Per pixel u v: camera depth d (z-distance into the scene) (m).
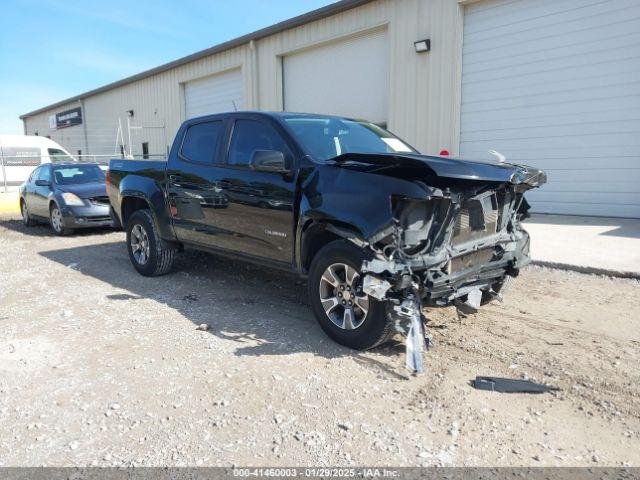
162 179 6.11
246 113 5.18
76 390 3.44
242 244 5.07
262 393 3.37
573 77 10.24
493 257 4.44
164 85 21.67
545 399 3.27
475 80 11.61
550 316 4.80
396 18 12.64
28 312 5.14
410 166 3.67
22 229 12.01
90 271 7.00
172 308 5.22
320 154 4.52
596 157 10.15
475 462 2.65
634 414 3.09
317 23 14.59
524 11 10.72
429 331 4.44
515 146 11.20
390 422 3.02
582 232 8.36
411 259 3.62
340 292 4.04
